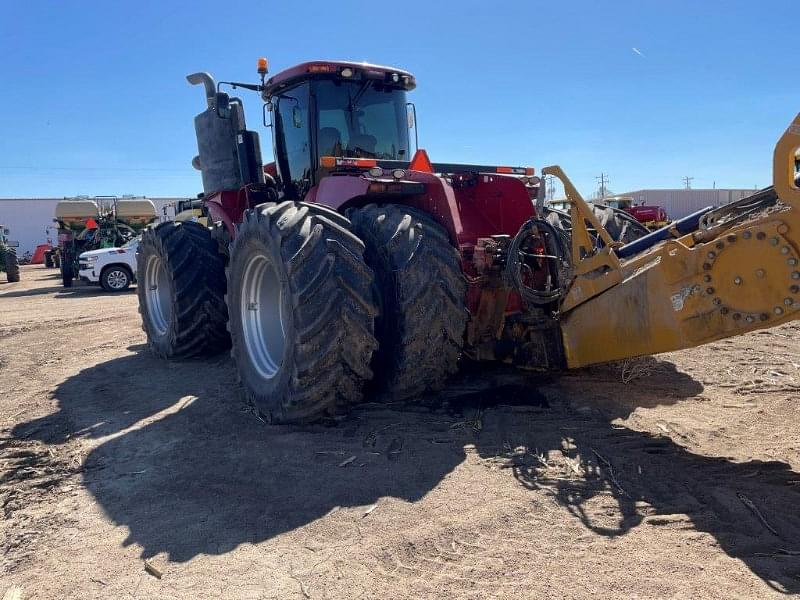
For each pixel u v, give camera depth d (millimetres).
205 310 6320
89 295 16000
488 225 4973
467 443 3713
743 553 2463
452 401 4457
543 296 4133
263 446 3812
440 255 4121
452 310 4109
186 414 4609
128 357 6953
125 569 2559
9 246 29812
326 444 3773
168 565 2564
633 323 3615
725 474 3172
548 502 2951
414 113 6266
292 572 2471
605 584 2299
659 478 3154
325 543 2674
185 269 6258
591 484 3127
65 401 5199
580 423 3963
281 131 6023
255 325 4672
